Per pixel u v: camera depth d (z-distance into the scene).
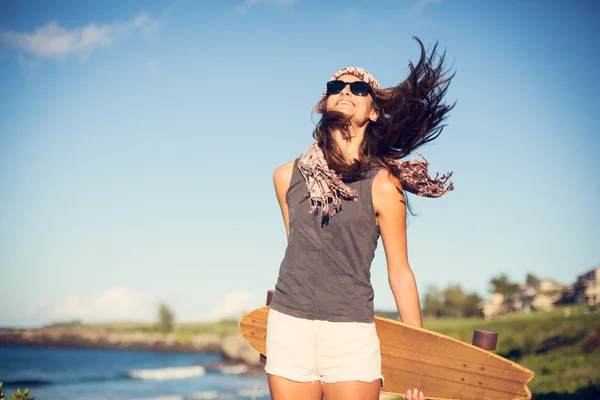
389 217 2.84
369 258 2.82
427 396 3.12
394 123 3.08
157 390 54.28
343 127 2.94
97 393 51.94
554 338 35.47
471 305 111.12
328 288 2.75
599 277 93.19
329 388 2.73
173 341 123.00
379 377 2.76
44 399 47.69
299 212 2.87
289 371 2.74
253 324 3.33
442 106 3.19
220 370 78.69
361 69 3.14
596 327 34.91
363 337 2.72
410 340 3.09
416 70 3.16
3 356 96.06
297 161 3.00
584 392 15.41
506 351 36.34
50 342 118.75
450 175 2.88
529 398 3.05
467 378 3.10
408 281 2.93
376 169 2.88
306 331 2.75
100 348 118.75
